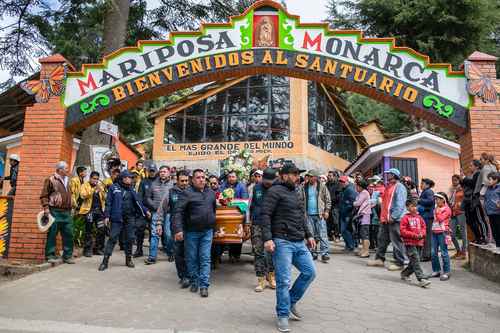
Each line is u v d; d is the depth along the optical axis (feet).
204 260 20.26
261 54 29.25
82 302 18.63
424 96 28.07
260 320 16.55
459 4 71.61
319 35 29.19
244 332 15.17
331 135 78.95
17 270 24.17
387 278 24.45
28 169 28.17
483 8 71.56
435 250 25.08
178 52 29.60
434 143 53.57
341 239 43.50
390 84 28.27
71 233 26.86
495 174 24.32
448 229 25.09
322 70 28.84
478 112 27.48
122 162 38.68
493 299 20.29
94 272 24.38
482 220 26.16
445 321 16.93
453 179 31.60
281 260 15.72
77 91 29.37
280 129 69.41
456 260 30.22
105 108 29.14
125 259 28.14
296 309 17.87
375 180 35.60
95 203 30.32
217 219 22.47
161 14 49.65
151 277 23.61
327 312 17.81
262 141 69.31
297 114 68.95
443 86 28.17
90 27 49.65
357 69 28.55
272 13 29.71
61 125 28.84
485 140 27.12
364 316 17.37
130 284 21.93
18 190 27.89
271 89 71.26
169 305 18.40
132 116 67.21
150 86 29.32
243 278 23.66
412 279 24.29
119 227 25.79
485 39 76.54
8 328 15.15
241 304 18.69
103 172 35.01
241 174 29.32
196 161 71.46
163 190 29.01
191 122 73.56
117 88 29.30
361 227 31.86
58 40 49.03
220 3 48.26
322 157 73.97
